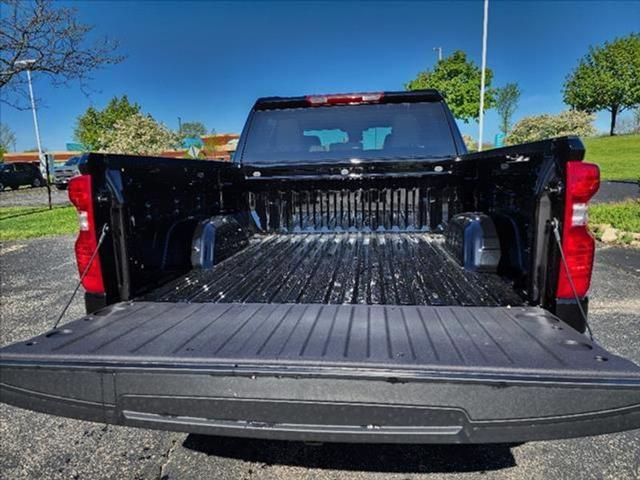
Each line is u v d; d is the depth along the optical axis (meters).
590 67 47.06
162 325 1.77
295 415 1.37
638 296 4.57
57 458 2.30
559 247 1.79
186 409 1.42
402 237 3.63
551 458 2.22
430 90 3.58
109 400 1.46
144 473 2.17
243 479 2.11
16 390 1.50
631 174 17.38
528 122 36.94
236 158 3.87
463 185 3.45
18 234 9.37
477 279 2.43
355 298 2.14
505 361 1.36
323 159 3.74
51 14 9.09
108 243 2.06
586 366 1.32
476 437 1.31
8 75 9.17
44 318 4.31
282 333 1.64
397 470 2.14
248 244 3.47
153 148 21.39
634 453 2.26
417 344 1.50
